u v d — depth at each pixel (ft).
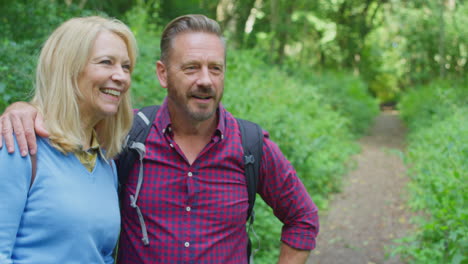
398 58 92.22
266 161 6.88
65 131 5.22
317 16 74.18
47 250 4.95
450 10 76.38
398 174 30.86
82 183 5.28
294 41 67.10
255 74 31.99
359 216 22.34
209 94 6.38
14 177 4.75
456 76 73.61
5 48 12.61
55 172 5.08
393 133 56.24
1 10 18.54
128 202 6.46
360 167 33.42
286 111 24.23
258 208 15.44
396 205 23.73
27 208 4.93
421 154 28.32
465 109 34.12
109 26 5.63
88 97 5.49
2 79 11.75
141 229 6.37
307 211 7.04
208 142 6.64
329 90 54.49
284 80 37.17
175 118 6.63
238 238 6.68
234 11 57.57
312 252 18.08
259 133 6.91
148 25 31.94
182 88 6.40
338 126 37.45
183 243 6.27
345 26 87.97
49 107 5.23
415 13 78.38
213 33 6.57
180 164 6.45
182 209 6.36
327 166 27.32
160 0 39.11
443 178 16.93
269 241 15.37
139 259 6.37
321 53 88.33
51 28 18.57
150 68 19.80
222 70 6.59
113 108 5.63
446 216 12.48
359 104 56.75
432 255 13.28
